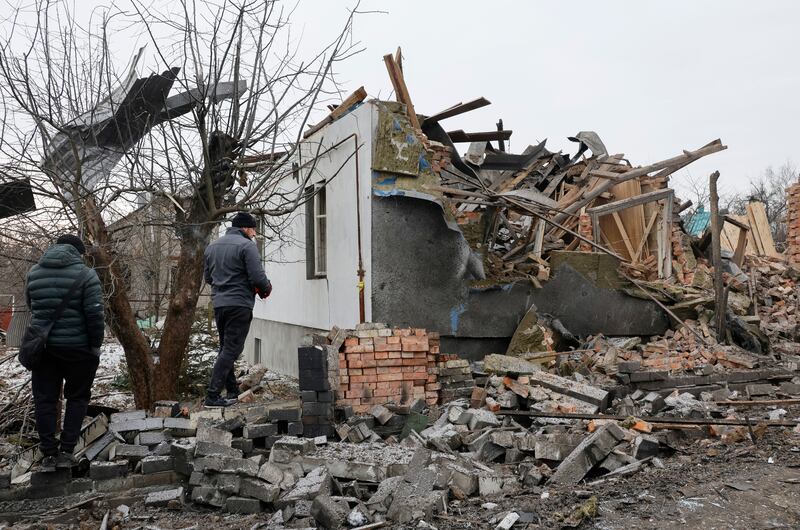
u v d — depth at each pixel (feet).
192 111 27.43
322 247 34.94
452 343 29.89
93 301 17.52
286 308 40.42
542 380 24.81
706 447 20.27
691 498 15.57
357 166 29.19
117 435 19.35
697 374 28.60
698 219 86.38
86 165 26.86
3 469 18.99
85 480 17.87
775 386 28.37
